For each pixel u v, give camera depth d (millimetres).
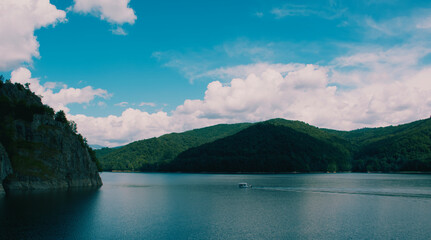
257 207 80875
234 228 57094
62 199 86375
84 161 135500
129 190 129625
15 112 111438
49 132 117188
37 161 108375
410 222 62062
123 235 51281
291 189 131750
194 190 132000
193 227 57594
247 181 198000
